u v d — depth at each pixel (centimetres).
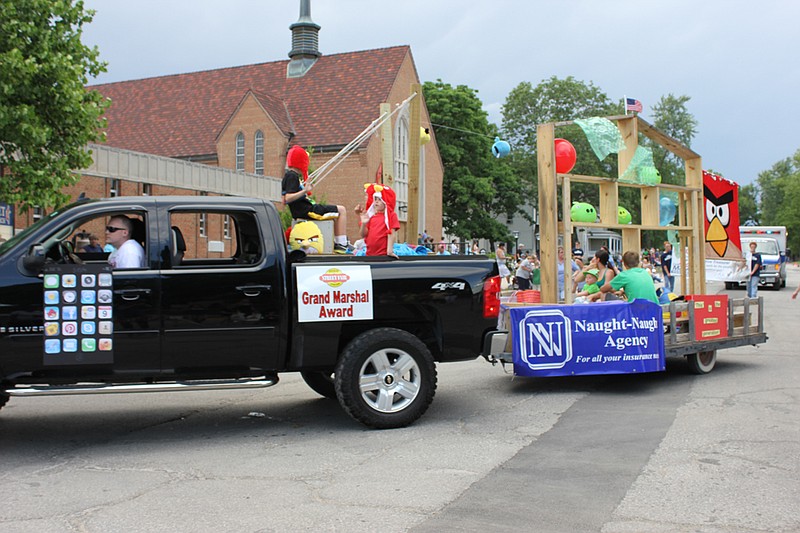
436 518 439
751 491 488
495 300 727
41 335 595
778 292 3147
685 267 1198
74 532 423
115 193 2627
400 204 4812
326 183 4569
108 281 610
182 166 2914
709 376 970
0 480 532
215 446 632
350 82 4944
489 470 543
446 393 875
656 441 625
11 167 1485
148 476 540
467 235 5422
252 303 643
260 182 3475
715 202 1198
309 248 848
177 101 5438
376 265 692
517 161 6331
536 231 6606
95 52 1600
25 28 1434
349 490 498
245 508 462
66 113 1518
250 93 4709
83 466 570
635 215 5584
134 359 617
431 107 5241
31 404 836
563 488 497
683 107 8644
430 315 710
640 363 878
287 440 651
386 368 680
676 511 450
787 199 11044
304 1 5197
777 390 856
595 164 5619
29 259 588
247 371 655
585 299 1030
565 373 849
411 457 584
